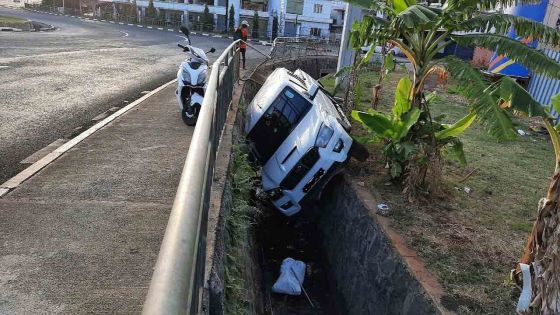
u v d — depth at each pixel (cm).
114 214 355
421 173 562
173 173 452
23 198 370
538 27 474
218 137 433
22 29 2630
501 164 734
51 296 253
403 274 414
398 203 556
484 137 906
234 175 461
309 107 686
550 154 810
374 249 491
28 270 275
